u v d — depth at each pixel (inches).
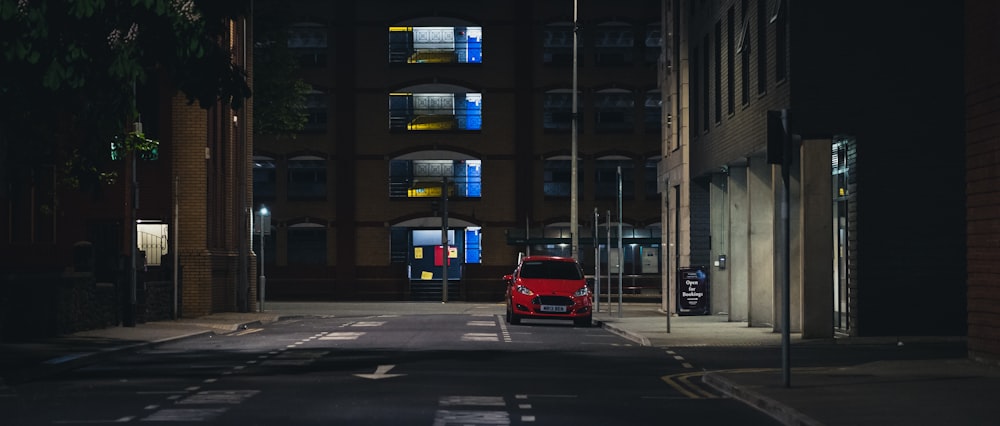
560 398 700.7
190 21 800.9
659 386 783.7
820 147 1249.4
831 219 1251.8
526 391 737.6
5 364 876.6
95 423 575.8
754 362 988.6
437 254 3053.6
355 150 3009.4
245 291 1914.4
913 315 1232.8
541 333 1407.5
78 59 776.9
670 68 2071.9
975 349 914.7
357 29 3014.3
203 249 1736.0
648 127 3038.9
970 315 922.1
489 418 602.2
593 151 3029.0
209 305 1739.7
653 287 2942.9
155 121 1733.5
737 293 1636.3
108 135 905.5
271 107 2591.0
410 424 576.4
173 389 735.1
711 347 1175.6
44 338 1190.9
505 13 3016.7
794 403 644.1
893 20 1229.7
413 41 3016.7
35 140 1021.2
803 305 1253.7
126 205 1441.9
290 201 3009.4
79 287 1300.4
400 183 3019.2
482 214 3011.8
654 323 1609.3
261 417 598.5
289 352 1058.1
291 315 1905.8
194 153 1736.0
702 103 1793.8
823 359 1012.5
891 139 1230.9
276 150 3004.4
